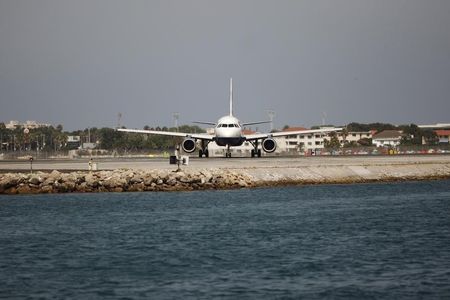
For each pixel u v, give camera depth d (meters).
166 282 67.12
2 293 63.75
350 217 113.94
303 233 96.31
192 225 104.56
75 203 134.38
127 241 90.50
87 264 75.69
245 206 129.62
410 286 64.94
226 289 64.25
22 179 153.25
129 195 149.50
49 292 63.91
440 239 91.06
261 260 76.94
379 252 81.62
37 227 103.69
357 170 186.88
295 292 63.09
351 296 61.75
